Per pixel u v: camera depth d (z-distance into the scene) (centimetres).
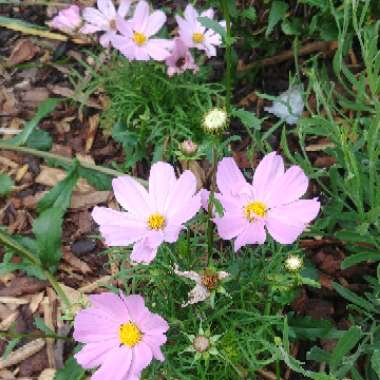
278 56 49
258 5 48
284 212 29
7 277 41
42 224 35
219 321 33
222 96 48
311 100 47
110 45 52
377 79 33
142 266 34
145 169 46
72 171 38
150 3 52
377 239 36
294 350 37
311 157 45
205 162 45
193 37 44
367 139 32
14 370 38
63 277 41
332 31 44
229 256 40
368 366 35
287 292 32
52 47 53
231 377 34
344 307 38
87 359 29
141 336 29
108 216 30
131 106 46
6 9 55
